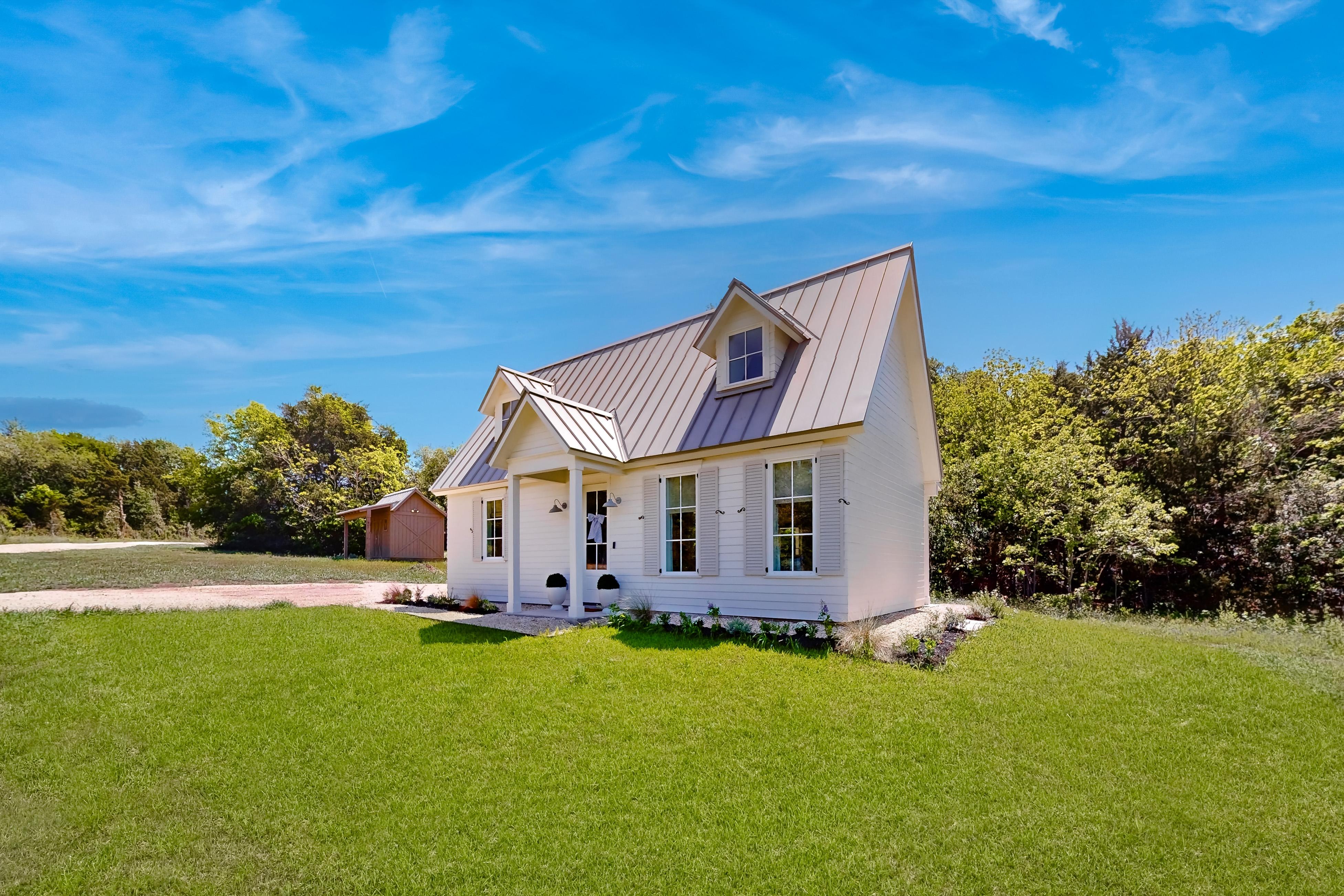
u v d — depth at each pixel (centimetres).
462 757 567
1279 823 446
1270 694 682
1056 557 1852
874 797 487
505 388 1594
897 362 1315
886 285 1148
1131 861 405
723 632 984
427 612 1327
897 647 860
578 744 589
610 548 1306
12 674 771
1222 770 523
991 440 2248
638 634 995
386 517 3538
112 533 5178
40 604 1214
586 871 403
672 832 445
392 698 716
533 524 1508
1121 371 2345
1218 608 1661
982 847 421
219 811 486
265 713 673
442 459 5062
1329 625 1116
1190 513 1819
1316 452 1664
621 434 1328
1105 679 747
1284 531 1574
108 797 504
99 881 401
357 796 505
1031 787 498
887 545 1202
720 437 1114
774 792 497
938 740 580
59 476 5181
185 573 2055
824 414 1002
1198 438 1819
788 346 1178
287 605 1310
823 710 647
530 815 470
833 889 381
